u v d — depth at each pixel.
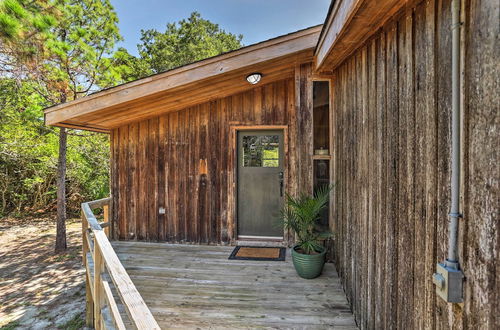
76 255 4.54
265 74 3.45
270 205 3.98
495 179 0.75
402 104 1.34
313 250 2.95
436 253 1.04
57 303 2.95
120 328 1.30
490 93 0.76
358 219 2.07
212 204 4.02
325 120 3.25
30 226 6.61
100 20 5.16
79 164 7.28
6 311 2.79
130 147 4.24
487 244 0.77
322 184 3.27
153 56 12.92
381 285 1.58
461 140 0.88
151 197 4.19
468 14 0.85
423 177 1.14
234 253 3.60
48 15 3.73
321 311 2.24
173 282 2.77
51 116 3.27
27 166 7.36
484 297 0.78
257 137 4.00
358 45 2.00
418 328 1.16
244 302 2.38
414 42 1.23
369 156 1.82
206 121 4.03
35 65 3.89
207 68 3.01
